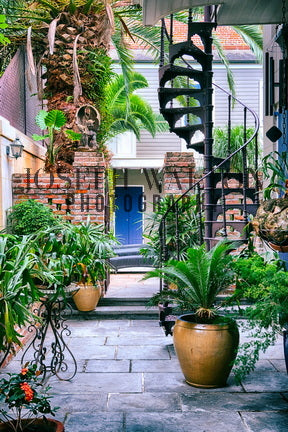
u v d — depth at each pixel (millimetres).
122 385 4027
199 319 4184
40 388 3934
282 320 3570
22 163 7676
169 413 3447
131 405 3598
